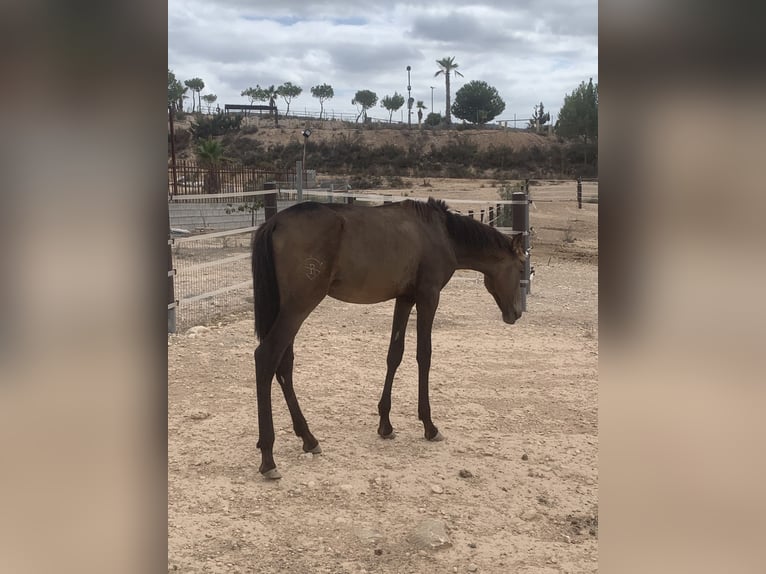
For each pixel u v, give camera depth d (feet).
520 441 14.40
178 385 17.66
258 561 9.34
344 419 15.62
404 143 180.24
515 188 86.17
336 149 173.27
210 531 10.18
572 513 11.09
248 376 18.62
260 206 56.70
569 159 157.69
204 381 18.08
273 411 16.05
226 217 57.31
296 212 12.78
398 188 115.55
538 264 43.50
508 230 29.76
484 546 9.93
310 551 9.68
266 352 12.43
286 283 12.61
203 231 52.85
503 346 22.63
